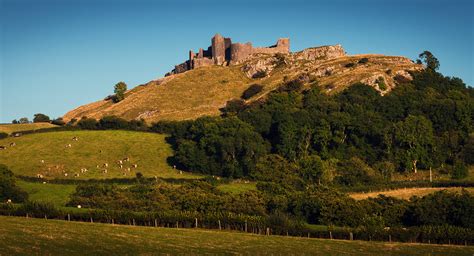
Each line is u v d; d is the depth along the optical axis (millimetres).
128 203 134250
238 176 187125
